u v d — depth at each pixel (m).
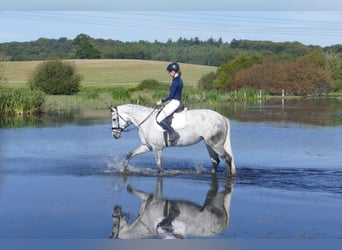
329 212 9.90
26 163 15.25
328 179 12.89
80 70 82.62
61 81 52.81
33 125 25.98
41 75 53.06
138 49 102.50
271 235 8.47
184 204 10.41
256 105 41.97
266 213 9.78
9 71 79.94
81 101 42.03
